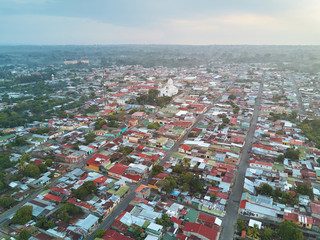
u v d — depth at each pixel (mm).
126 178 137000
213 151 166000
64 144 180500
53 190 122062
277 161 154750
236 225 103562
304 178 139875
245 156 165875
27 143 180750
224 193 121188
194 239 92500
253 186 128250
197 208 114500
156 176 135500
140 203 113062
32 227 98688
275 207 110938
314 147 172875
